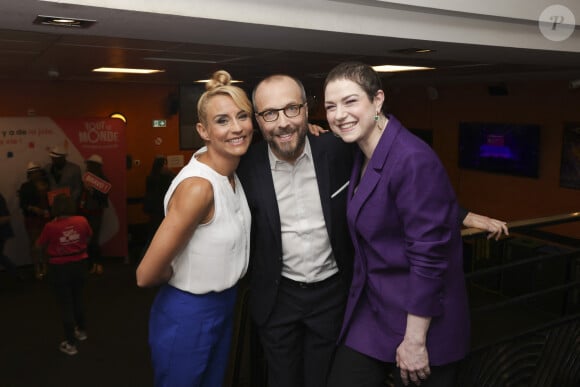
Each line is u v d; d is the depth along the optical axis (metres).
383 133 1.42
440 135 9.00
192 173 1.49
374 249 1.48
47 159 7.23
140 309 6.02
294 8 2.00
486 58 3.48
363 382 1.60
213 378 1.73
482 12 2.49
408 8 2.30
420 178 1.34
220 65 5.10
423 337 1.40
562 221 2.06
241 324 2.04
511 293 6.52
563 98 6.93
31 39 3.01
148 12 1.71
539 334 2.16
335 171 1.70
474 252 6.91
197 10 1.79
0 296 6.34
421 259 1.35
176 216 1.45
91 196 7.09
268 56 4.08
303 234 1.72
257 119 1.64
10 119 6.94
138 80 8.08
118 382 4.45
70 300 4.82
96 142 7.44
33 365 4.71
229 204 1.55
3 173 7.01
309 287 1.76
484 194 8.30
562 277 5.93
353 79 1.38
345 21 2.16
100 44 3.26
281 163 1.69
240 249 1.60
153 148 9.03
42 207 6.83
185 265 1.55
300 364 1.88
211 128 1.48
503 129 7.75
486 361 2.02
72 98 8.25
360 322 1.62
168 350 1.59
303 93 1.64
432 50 2.93
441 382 1.54
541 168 7.35
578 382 2.34
